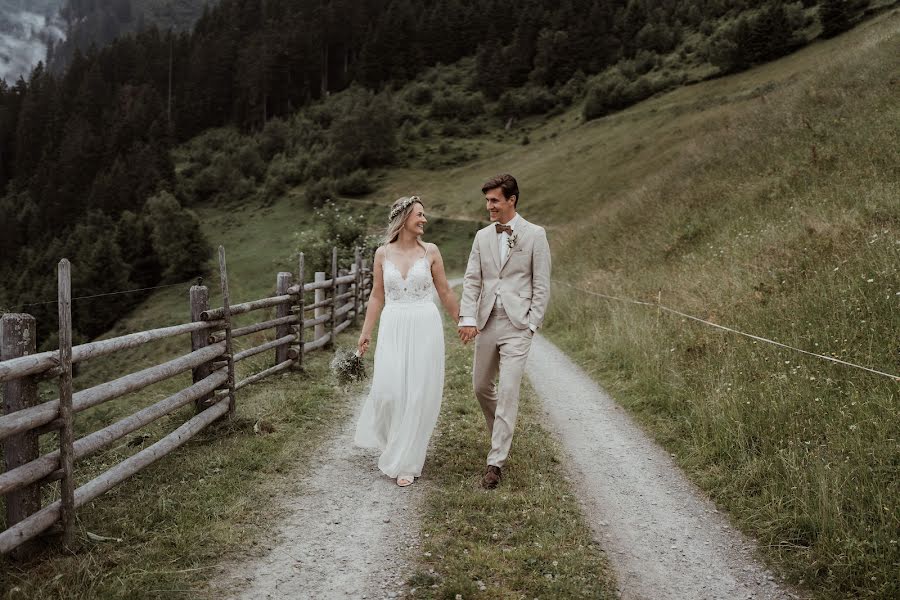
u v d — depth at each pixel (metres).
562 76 114.12
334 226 17.38
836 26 61.25
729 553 3.25
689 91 68.38
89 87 127.62
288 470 4.21
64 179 96.94
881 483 3.37
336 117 114.75
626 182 43.09
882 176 8.95
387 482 4.05
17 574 2.82
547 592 2.80
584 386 6.78
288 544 3.22
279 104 128.50
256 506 3.62
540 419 5.56
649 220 15.34
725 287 7.41
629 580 2.98
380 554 3.14
